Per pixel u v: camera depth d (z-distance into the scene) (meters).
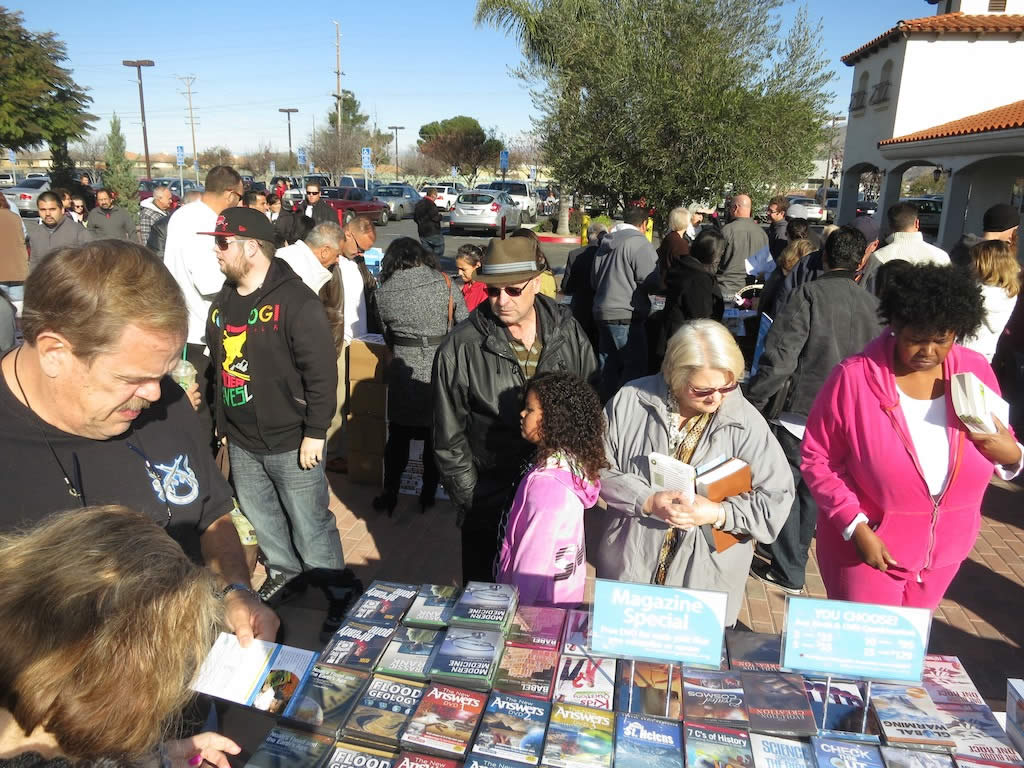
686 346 2.15
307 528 3.18
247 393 2.99
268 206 9.00
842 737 1.38
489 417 2.71
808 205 29.14
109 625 0.84
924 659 1.46
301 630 2.94
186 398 1.72
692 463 2.29
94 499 1.48
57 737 0.85
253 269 2.95
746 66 12.21
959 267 2.04
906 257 4.85
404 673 1.48
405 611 1.67
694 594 1.43
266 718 1.85
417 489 4.96
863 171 22.11
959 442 2.11
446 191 32.72
